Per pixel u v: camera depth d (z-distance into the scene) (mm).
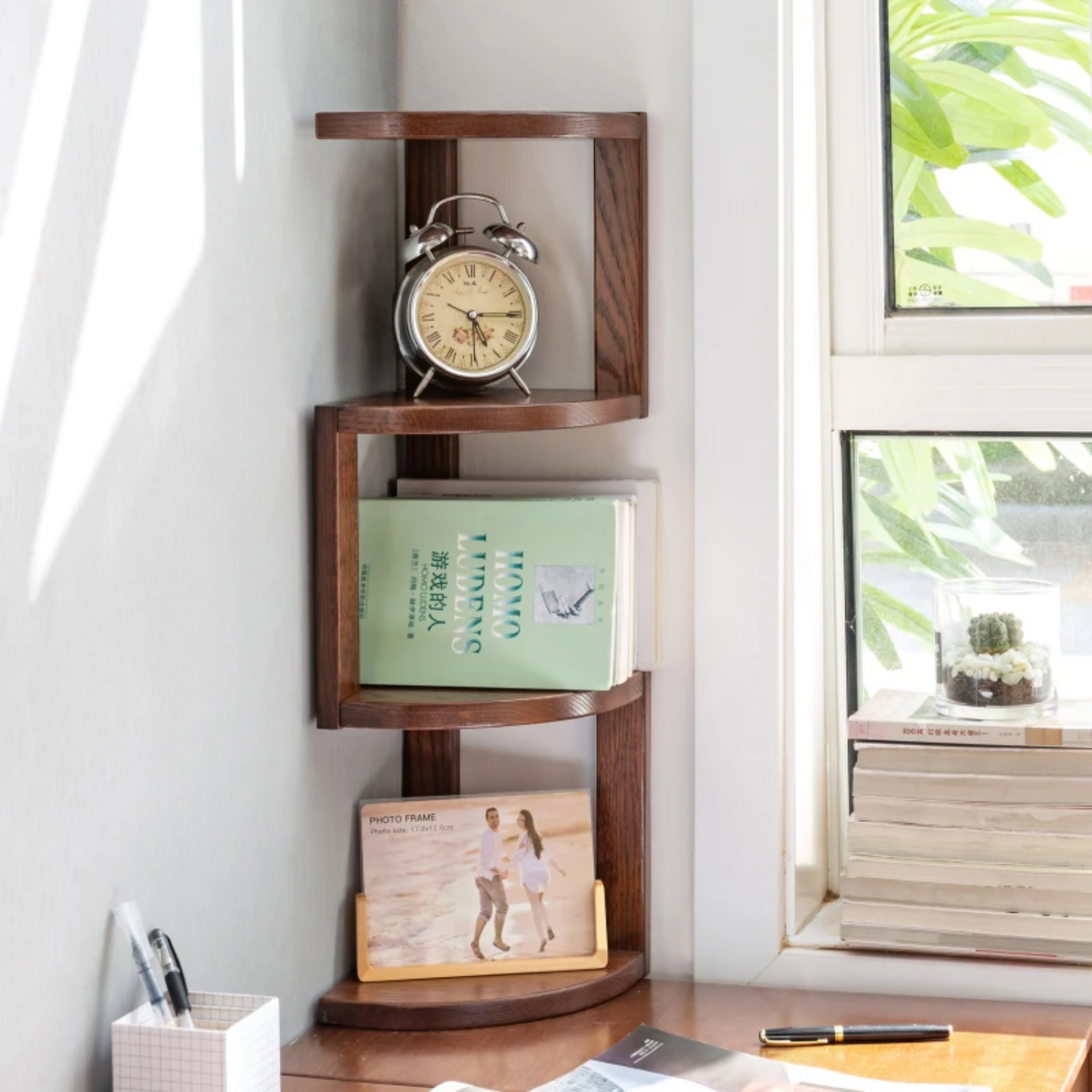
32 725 1028
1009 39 1603
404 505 1540
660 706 1591
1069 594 1630
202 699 1236
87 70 1071
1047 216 1610
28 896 1028
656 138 1556
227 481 1268
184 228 1196
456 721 1402
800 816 1608
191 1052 1071
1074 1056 1333
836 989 1541
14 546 1007
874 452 1677
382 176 1578
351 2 1497
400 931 1500
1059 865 1458
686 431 1569
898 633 1695
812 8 1606
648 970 1604
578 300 1600
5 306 992
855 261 1645
